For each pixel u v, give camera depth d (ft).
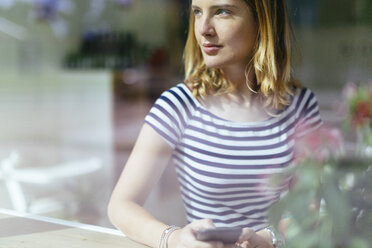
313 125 3.61
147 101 13.12
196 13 3.60
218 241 2.81
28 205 6.11
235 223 3.36
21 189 7.04
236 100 3.62
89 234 3.42
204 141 3.54
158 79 14.70
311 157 2.13
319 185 2.07
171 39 21.50
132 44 19.92
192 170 3.55
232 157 3.43
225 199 3.43
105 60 16.30
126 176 3.50
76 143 11.12
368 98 2.22
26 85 16.55
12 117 13.73
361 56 14.30
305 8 17.76
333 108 2.31
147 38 22.30
